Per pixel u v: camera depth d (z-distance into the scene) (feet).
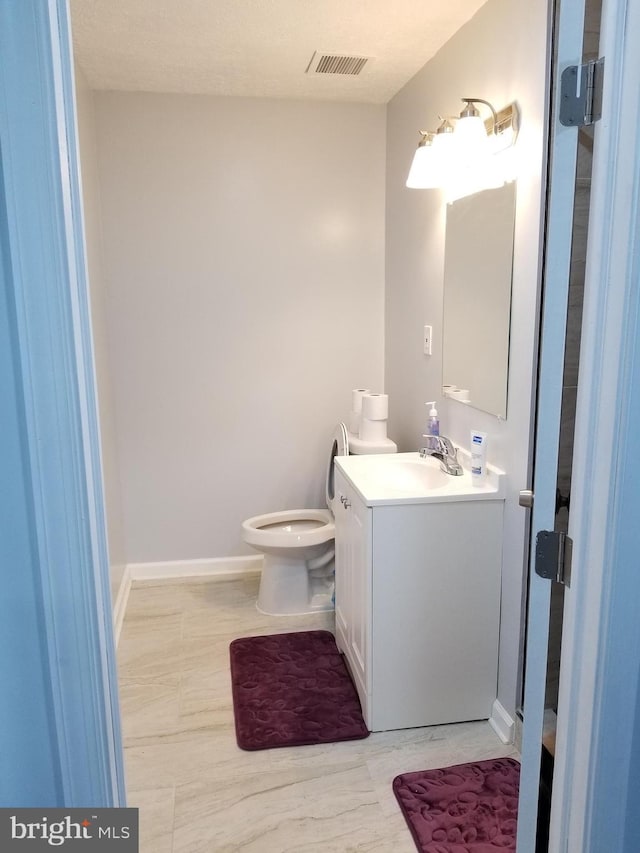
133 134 9.98
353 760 6.70
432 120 8.56
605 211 3.34
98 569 3.40
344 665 8.43
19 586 3.23
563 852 3.98
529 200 6.14
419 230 9.25
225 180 10.36
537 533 3.88
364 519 6.84
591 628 3.68
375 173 10.77
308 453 11.37
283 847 5.57
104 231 10.14
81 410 3.18
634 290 3.33
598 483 3.56
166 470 10.98
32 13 2.83
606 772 3.80
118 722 3.71
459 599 7.06
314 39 7.96
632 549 3.57
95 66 8.79
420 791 6.19
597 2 3.44
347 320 11.10
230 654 8.75
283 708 7.53
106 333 10.24
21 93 2.87
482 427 7.43
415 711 7.20
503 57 6.54
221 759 6.73
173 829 5.78
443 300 8.39
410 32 7.71
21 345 3.04
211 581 11.11
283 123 10.36
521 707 6.86
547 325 3.67
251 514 11.39
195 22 7.43
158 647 8.98
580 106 3.38
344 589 8.32
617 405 3.42
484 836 5.65
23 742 3.34
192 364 10.75
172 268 10.43
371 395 9.82
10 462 3.14
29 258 2.98
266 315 10.84
